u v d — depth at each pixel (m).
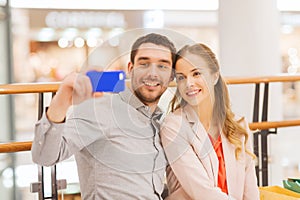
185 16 6.70
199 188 1.92
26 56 6.13
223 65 4.48
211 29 6.74
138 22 6.51
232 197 2.01
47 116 1.60
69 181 2.38
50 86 2.31
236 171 2.09
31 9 6.13
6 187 2.76
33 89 2.27
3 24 4.95
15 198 2.72
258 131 3.03
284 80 3.15
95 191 1.73
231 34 4.42
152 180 1.77
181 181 1.93
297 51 6.51
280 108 4.54
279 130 4.04
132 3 6.47
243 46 4.37
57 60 6.28
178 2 6.64
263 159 3.03
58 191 2.37
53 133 1.62
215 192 1.93
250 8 4.34
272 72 4.41
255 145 3.02
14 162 2.69
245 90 3.98
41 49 6.23
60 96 1.59
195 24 6.74
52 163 1.70
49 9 6.21
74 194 2.38
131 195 1.70
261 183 3.03
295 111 6.07
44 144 1.64
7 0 5.01
